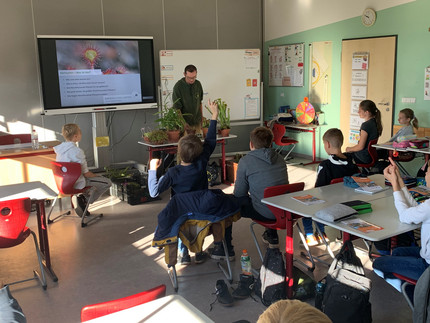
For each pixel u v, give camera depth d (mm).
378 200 3154
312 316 904
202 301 3256
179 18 8008
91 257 4113
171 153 6266
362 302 2557
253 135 3719
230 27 8562
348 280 2633
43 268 3764
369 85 6984
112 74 7008
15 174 5043
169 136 6223
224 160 6707
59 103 6727
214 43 8430
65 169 4656
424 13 6070
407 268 2539
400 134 5836
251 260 3922
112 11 7418
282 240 4379
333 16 7430
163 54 7266
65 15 7078
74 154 4828
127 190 5750
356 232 2525
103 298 3361
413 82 6348
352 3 7070
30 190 3641
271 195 3396
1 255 4172
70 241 4508
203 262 3920
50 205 5625
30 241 4516
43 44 6512
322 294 2891
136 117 7883
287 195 3330
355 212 2785
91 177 4984
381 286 3361
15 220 3260
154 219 5141
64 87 6723
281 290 3064
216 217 3363
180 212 3322
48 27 6988
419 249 2896
